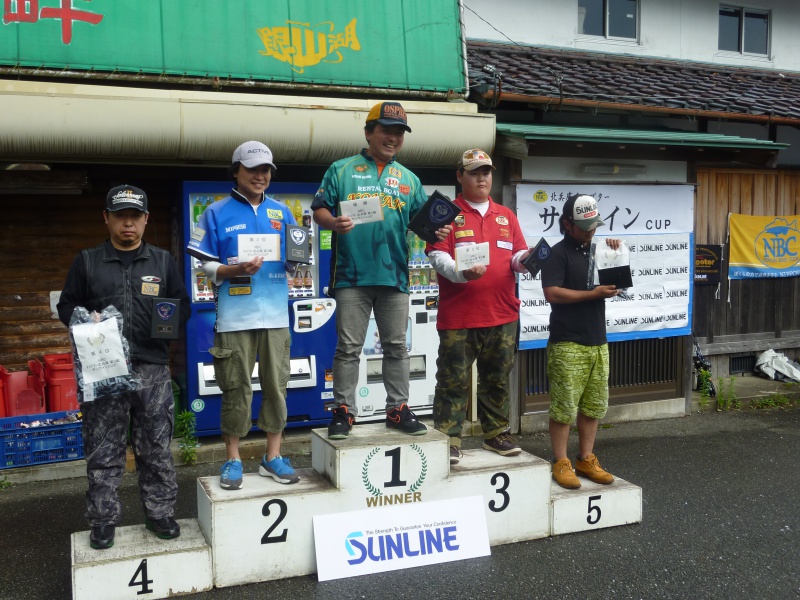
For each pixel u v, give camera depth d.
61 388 5.98
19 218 6.25
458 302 4.73
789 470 6.16
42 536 4.82
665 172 7.65
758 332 9.02
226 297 4.29
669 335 7.77
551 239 7.16
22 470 5.77
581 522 4.87
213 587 4.07
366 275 4.44
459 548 4.47
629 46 9.55
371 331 6.75
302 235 4.34
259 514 4.14
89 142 5.61
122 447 4.05
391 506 4.39
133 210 3.97
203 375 6.21
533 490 4.73
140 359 4.02
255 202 4.37
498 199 7.05
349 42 6.79
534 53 8.79
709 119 8.17
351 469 4.30
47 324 6.37
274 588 4.11
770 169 8.78
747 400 8.26
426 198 4.70
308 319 6.55
